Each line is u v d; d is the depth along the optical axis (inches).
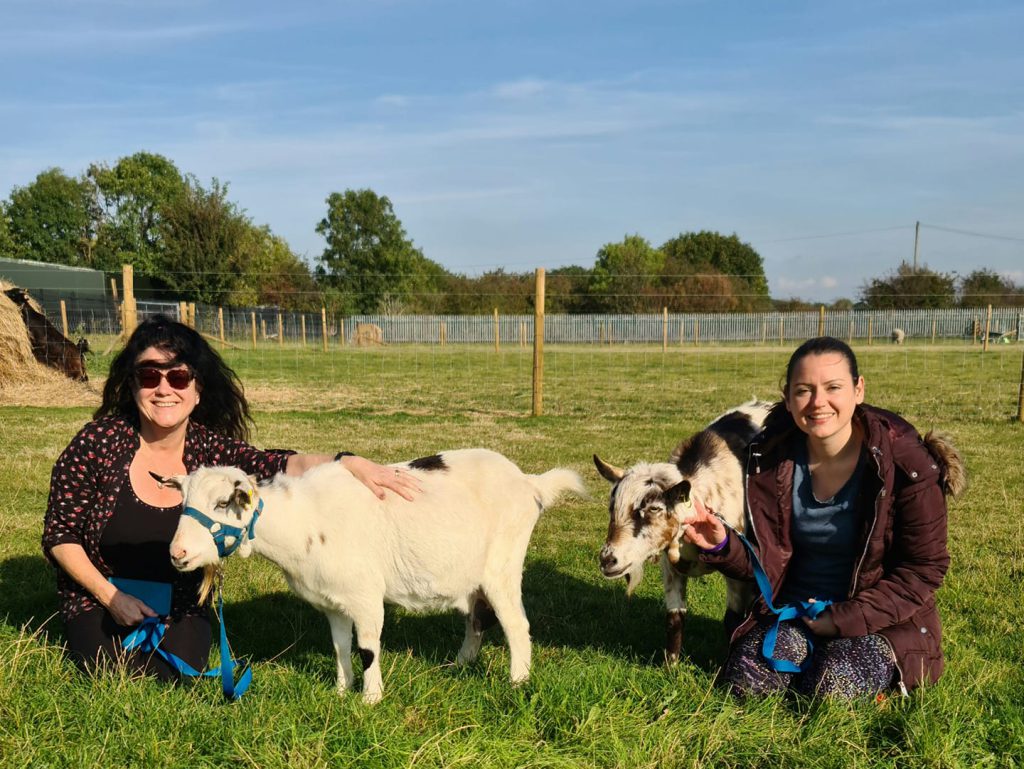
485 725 135.3
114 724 131.0
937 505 145.3
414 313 2167.8
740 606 175.6
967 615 201.9
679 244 3440.0
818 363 143.7
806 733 133.9
